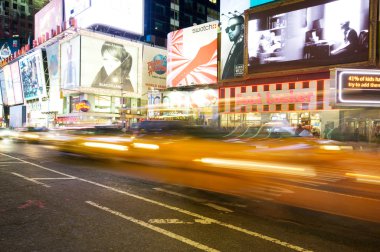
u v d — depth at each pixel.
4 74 67.88
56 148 18.22
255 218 5.36
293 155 7.64
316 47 25.30
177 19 69.00
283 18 27.11
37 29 62.88
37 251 3.92
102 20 48.69
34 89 57.31
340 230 4.78
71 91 47.94
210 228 4.85
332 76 21.78
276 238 4.44
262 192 7.15
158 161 10.39
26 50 60.09
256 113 29.23
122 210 5.79
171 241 4.31
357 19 23.39
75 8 52.41
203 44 36.22
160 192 7.22
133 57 50.84
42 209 5.79
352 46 23.56
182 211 5.76
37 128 25.14
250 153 8.05
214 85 35.12
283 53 27.09
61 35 50.34
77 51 45.88
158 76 53.81
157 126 10.98
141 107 50.56
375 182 6.94
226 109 31.70
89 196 6.83
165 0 66.69
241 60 31.00
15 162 12.43
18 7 86.25
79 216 5.40
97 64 47.06
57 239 4.33
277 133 9.46
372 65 22.91
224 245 4.18
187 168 9.39
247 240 4.36
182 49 38.25
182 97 37.91
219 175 8.75
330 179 7.47
